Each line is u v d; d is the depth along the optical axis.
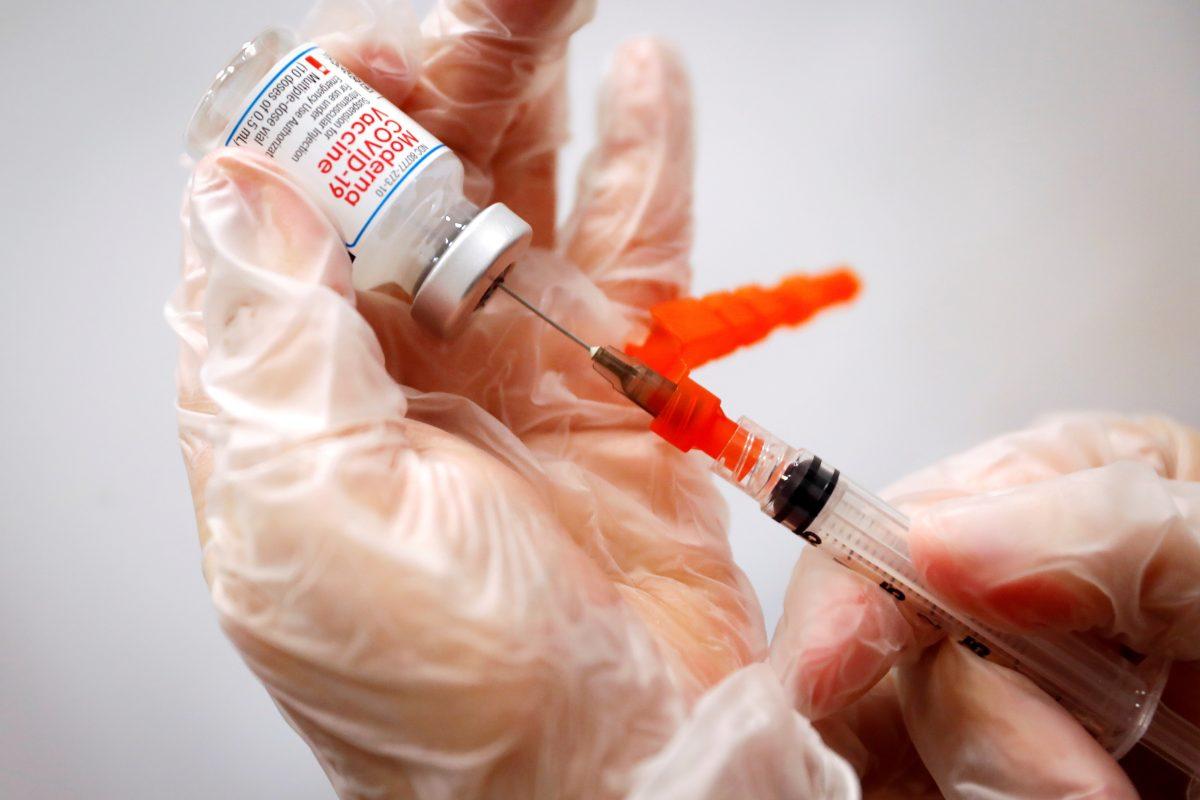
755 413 0.33
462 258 0.24
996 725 0.24
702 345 0.30
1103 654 0.25
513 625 0.22
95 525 0.30
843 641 0.25
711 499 0.29
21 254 0.31
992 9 0.35
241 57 0.25
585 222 0.29
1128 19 0.35
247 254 0.23
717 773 0.21
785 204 0.35
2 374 0.31
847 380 0.33
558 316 0.28
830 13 0.35
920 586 0.25
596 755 0.22
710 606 0.27
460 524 0.22
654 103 0.29
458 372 0.27
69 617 0.30
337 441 0.22
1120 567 0.24
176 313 0.25
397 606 0.22
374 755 0.22
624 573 0.27
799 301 0.34
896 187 0.35
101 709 0.30
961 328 0.34
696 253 0.34
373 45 0.26
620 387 0.25
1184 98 0.35
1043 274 0.34
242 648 0.22
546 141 0.29
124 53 0.32
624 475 0.28
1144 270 0.34
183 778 0.30
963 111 0.35
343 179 0.24
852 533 0.25
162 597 0.30
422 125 0.27
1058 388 0.33
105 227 0.32
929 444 0.33
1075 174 0.35
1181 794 0.27
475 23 0.27
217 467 0.23
